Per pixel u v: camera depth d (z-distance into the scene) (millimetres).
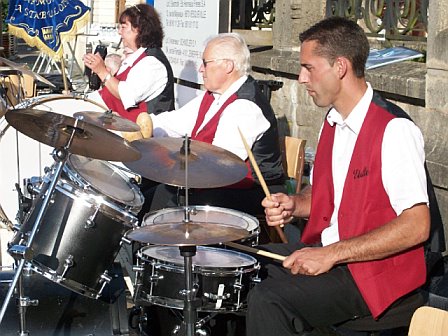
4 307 4504
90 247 4727
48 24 10961
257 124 6012
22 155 6953
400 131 4199
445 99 5930
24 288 4848
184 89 10180
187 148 4684
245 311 4555
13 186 6926
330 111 4527
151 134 6633
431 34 6031
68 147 4633
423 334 3518
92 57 7762
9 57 21562
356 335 4633
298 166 6469
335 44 4277
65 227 4711
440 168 5812
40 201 4781
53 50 10984
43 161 6996
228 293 4504
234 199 6035
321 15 8688
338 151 4430
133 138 6590
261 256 4863
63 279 4695
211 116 6223
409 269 4254
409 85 6352
